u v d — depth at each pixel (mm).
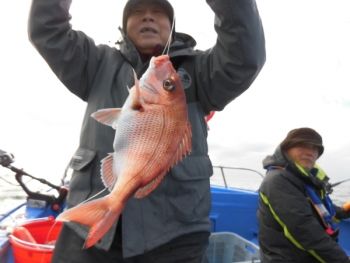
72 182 1892
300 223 2688
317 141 3139
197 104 2055
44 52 1856
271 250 2922
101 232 1242
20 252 2498
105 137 1854
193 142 1947
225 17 1758
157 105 1521
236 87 1944
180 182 1834
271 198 2859
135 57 2029
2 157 3721
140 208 1750
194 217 1879
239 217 4664
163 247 1808
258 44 1835
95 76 2080
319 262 2803
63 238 1908
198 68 2059
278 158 3039
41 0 1800
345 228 4668
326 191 3451
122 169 1429
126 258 1800
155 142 1488
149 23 2111
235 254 3809
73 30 2021
